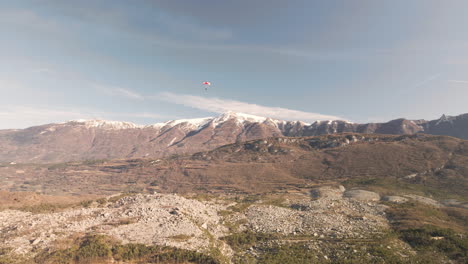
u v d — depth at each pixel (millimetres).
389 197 118875
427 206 95312
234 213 83500
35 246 45625
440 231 62094
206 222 67938
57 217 60688
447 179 178750
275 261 48469
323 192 140625
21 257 41844
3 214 63719
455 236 59719
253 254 53344
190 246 50031
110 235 51094
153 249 46938
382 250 52656
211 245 52906
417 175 195250
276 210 89000
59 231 52188
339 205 95875
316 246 56156
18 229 53031
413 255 52281
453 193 154000
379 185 158500
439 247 55531
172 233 54906
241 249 56500
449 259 50656
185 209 72000
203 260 45594
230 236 61375
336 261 48719
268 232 66500
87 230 53625
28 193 88000
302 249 54844
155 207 70125
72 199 90938
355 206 94750
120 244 48188
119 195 91000
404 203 99188
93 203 79250
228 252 53750
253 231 67562
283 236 63344
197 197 105812
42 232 51250
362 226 69562
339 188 155750
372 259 49219
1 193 83250
